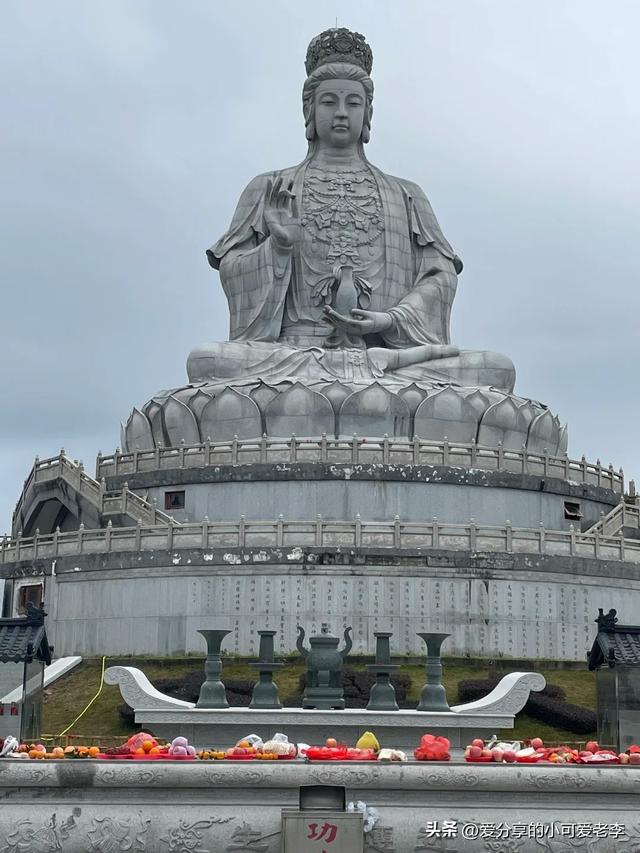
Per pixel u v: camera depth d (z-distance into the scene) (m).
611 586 41.56
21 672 25.47
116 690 35.56
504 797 19.84
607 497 49.62
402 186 56.38
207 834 19.23
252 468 44.72
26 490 51.25
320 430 47.12
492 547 40.12
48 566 42.56
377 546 39.50
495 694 28.25
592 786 19.91
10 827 19.20
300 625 38.88
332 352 50.59
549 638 39.94
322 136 56.19
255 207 55.22
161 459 46.69
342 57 56.44
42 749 20.83
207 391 48.59
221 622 39.16
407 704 33.66
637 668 25.58
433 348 51.91
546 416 50.41
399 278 54.53
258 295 53.16
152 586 40.12
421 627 39.03
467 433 48.12
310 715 26.22
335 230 54.06
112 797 19.52
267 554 39.31
